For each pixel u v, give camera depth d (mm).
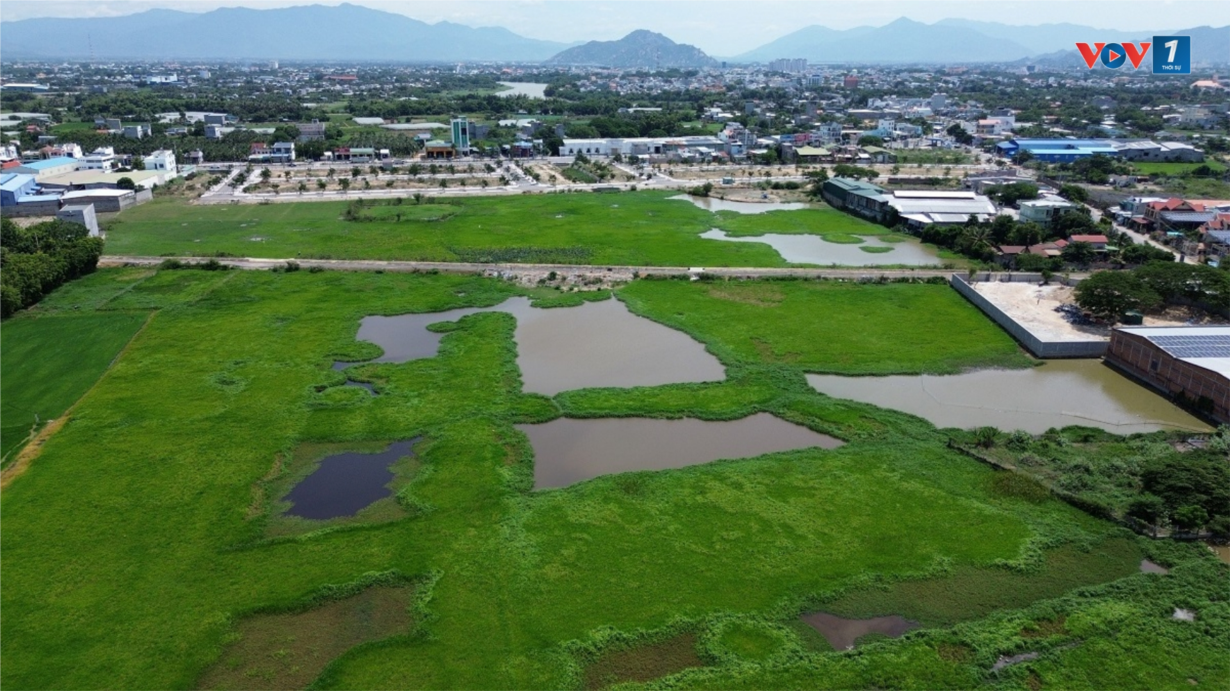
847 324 87750
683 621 41406
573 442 61969
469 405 67625
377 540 48500
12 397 68438
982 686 37062
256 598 43094
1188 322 84812
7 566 45312
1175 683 36844
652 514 51281
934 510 51625
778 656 39031
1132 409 67438
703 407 67312
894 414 65750
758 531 49438
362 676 37656
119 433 61781
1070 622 40906
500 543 48125
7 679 37156
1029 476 54969
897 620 41906
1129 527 49219
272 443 60750
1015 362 77625
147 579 44500
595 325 88938
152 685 37031
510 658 38844
